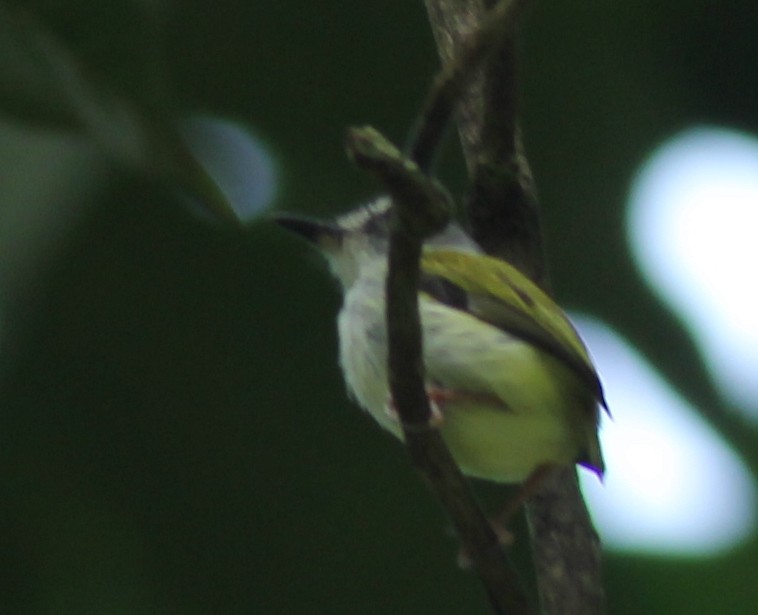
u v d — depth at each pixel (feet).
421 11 33.55
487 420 28.22
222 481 35.32
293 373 35.50
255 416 35.42
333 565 35.86
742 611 35.14
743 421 34.65
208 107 34.30
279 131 34.42
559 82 34.12
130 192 32.55
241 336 35.06
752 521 35.14
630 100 34.58
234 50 33.86
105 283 33.68
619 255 34.65
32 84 16.85
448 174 35.06
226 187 34.37
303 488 35.83
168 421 35.06
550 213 34.60
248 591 35.14
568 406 28.45
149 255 33.71
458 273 29.04
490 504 35.76
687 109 35.12
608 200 34.65
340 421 35.88
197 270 34.30
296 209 34.60
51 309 33.53
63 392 34.14
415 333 19.74
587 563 27.17
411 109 34.12
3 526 33.73
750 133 35.14
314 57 33.99
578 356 28.22
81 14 16.79
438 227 18.08
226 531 35.42
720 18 34.65
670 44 34.91
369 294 29.27
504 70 26.37
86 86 16.99
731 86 34.99
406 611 35.83
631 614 35.35
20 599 33.65
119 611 34.09
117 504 34.68
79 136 17.02
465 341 28.30
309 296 35.04
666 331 34.68
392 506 35.88
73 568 34.06
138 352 34.58
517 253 29.30
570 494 28.02
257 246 34.42
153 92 16.99
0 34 16.74
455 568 35.83
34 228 25.96
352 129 17.17
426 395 20.57
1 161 25.62
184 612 35.04
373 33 33.71
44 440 34.09
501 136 27.63
